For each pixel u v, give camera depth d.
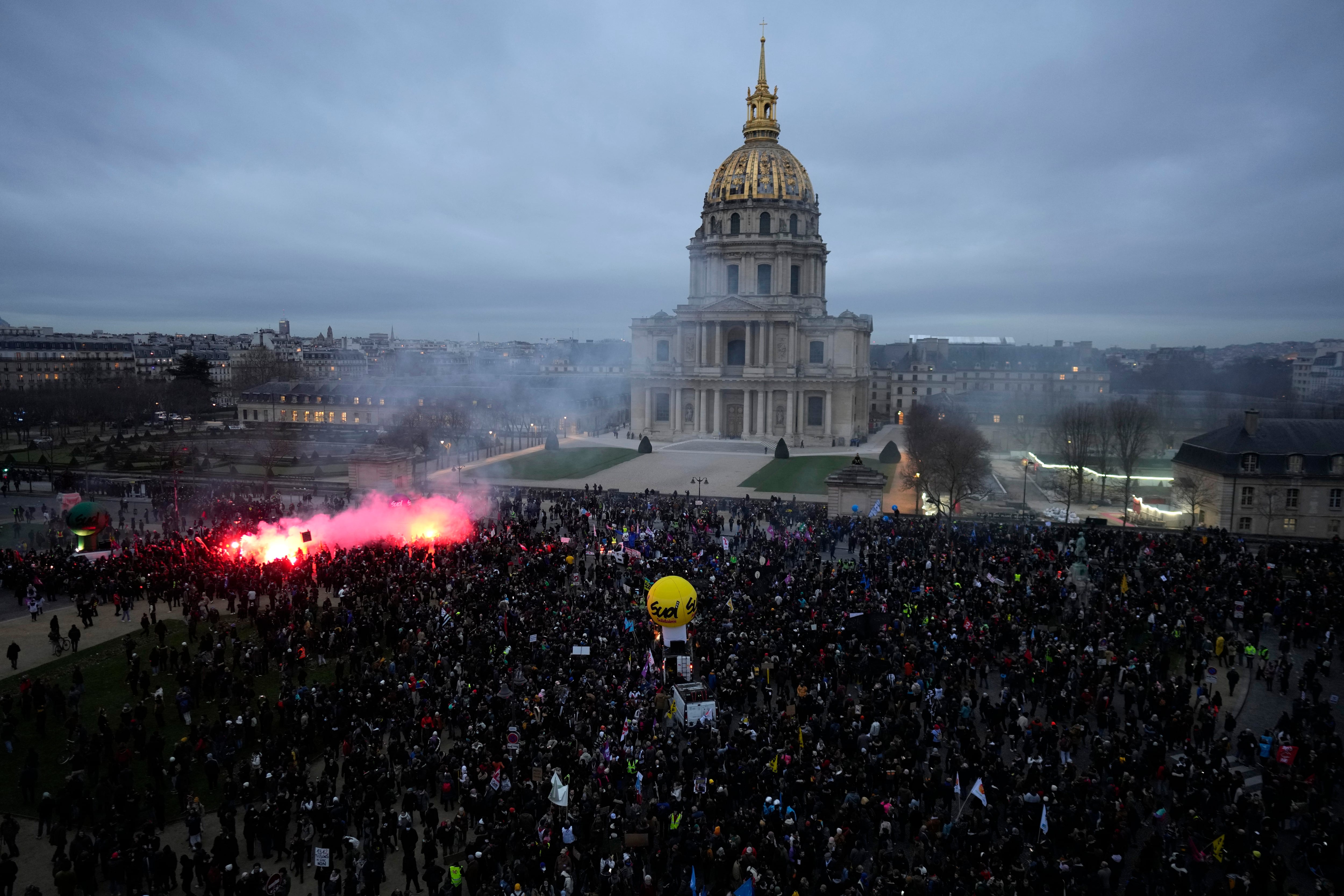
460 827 33.28
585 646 46.88
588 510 89.25
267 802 34.81
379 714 41.84
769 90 198.75
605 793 33.72
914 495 105.00
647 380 185.25
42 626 57.22
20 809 36.06
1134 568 67.31
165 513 89.44
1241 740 39.38
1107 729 41.81
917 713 42.41
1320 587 58.84
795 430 174.38
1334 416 178.62
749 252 189.38
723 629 51.50
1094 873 29.20
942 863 29.45
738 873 28.47
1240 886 28.27
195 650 52.59
